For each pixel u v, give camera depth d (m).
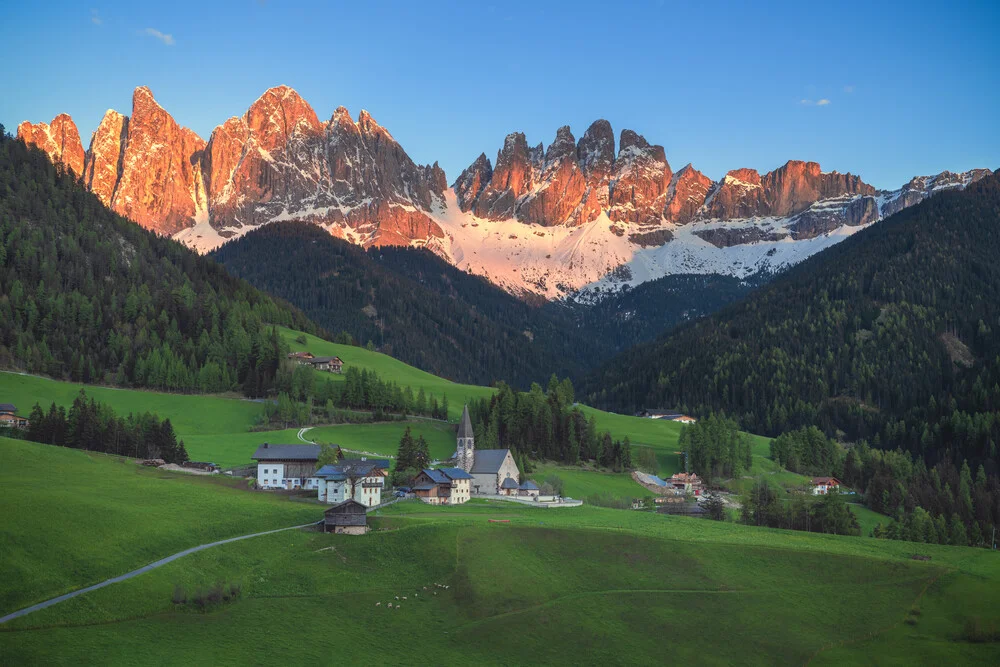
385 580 136.50
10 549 119.88
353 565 139.25
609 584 144.50
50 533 126.81
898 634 136.75
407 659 116.81
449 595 134.00
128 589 118.06
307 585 131.25
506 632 125.81
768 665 126.94
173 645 109.44
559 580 143.50
